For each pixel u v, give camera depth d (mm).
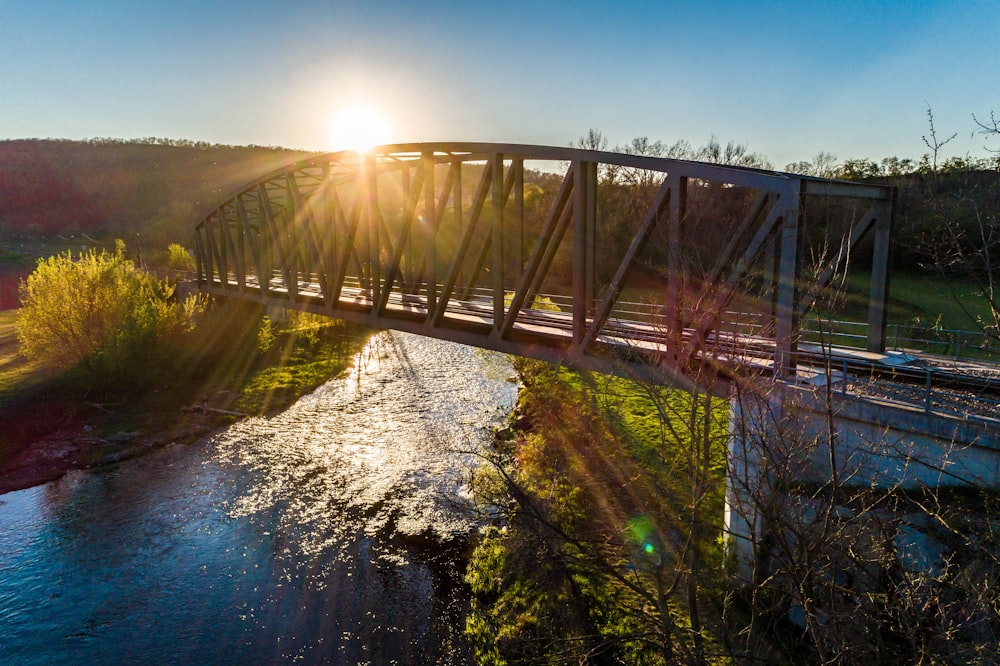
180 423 28031
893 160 40344
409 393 33125
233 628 13812
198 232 48219
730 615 10695
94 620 14227
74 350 30406
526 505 9852
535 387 23969
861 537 8250
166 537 17906
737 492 8430
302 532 18047
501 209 16172
